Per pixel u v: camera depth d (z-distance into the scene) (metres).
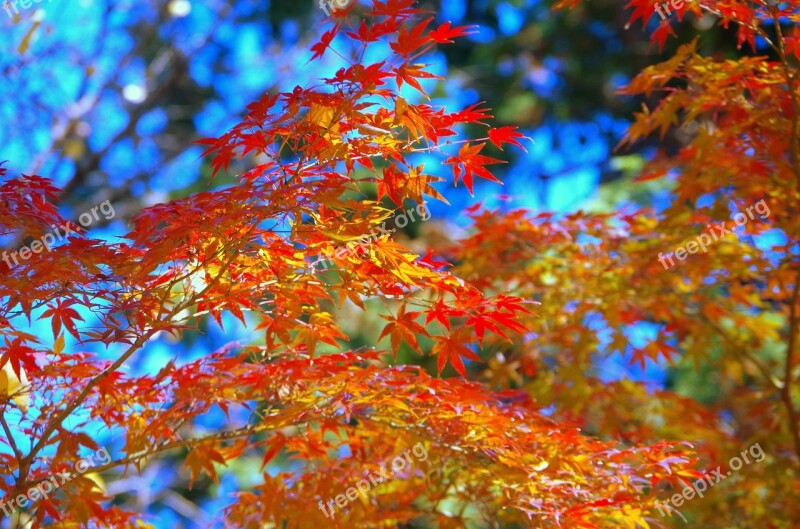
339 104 2.63
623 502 3.00
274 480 3.56
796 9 3.41
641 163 8.21
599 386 4.93
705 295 4.95
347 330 8.51
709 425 5.12
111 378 3.08
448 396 3.11
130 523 3.57
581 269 4.70
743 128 3.87
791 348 4.28
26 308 2.73
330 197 2.66
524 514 3.27
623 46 11.38
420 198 2.79
